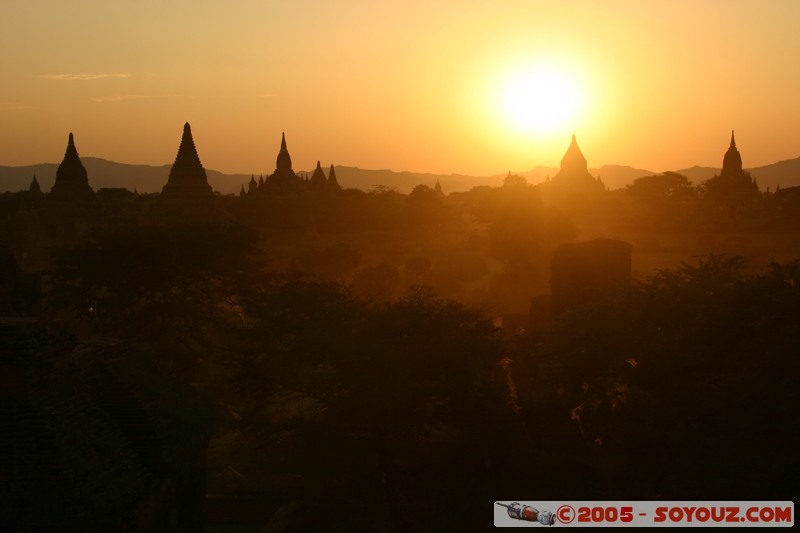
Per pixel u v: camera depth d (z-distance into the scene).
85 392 19.64
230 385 35.50
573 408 30.56
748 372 25.52
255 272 55.97
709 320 31.64
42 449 16.44
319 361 32.75
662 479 24.09
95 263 52.31
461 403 28.05
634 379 31.11
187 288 53.28
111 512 17.06
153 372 24.05
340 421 28.19
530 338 44.81
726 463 22.97
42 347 17.47
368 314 36.53
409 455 27.61
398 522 26.72
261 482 34.94
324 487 28.42
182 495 22.16
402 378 28.14
